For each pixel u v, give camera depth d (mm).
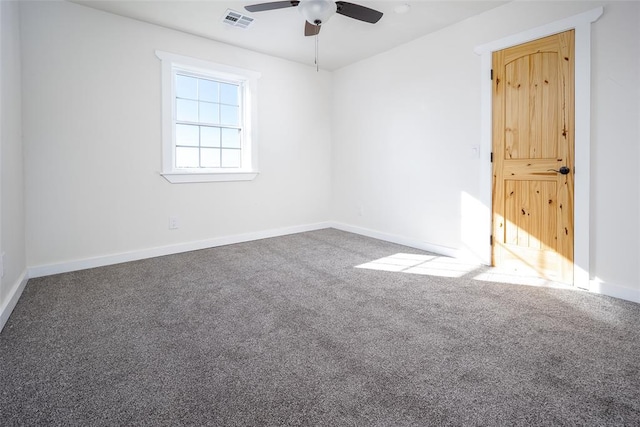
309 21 2576
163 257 3406
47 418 1206
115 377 1453
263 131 4203
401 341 1754
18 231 2473
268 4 2439
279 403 1288
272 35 3562
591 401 1287
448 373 1472
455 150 3322
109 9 3000
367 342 1747
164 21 3236
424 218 3689
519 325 1924
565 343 1722
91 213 3055
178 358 1604
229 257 3410
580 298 2305
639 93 2168
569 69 2479
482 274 2852
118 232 3209
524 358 1587
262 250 3693
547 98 2613
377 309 2158
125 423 1186
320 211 4906
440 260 3285
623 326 1899
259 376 1459
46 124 2803
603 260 2383
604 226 2363
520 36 2734
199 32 3480
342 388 1375
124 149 3199
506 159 2906
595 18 2318
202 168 3791
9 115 2289
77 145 2955
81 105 2959
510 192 2896
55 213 2877
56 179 2869
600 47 2316
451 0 2799
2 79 2115
